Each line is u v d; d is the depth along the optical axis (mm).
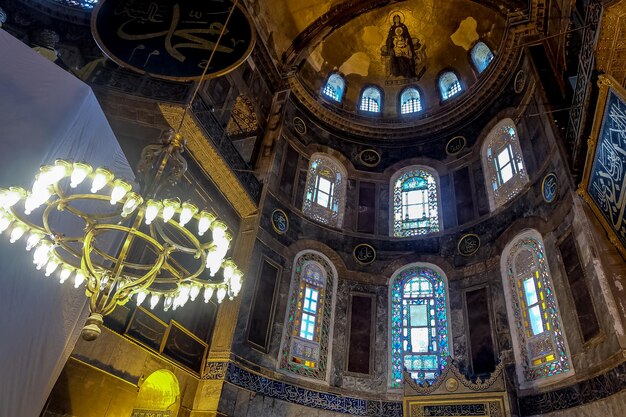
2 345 4676
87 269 4762
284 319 10547
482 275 10922
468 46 15719
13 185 4664
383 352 10820
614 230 7188
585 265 7930
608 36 5723
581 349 7652
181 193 9148
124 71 9680
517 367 9070
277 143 13047
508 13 12805
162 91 9320
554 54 10906
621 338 6742
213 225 5395
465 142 13922
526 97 11680
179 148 5848
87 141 5895
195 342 8789
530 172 10781
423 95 16562
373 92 17234
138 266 5254
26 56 5055
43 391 5125
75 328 5754
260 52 14047
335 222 13422
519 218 10594
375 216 13617
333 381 10219
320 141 14836
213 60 9188
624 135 5844
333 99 16516
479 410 8484
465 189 13016
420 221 13305
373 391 10203
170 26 9508
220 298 6039
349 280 12016
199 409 8266
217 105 11117
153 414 8109
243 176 11047
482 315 10328
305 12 15992
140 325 7453
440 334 10797
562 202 9078
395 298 11836
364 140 15531
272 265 11055
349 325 11211
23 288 5035
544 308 9062
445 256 12008
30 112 4953
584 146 7980
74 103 5426
